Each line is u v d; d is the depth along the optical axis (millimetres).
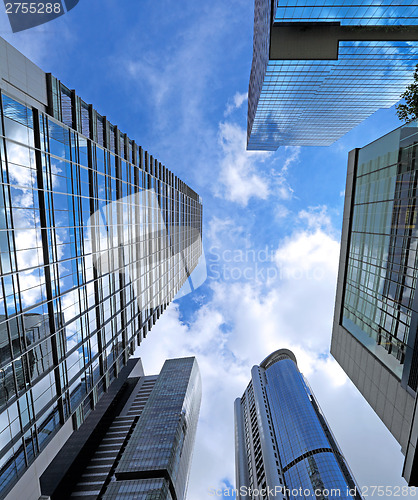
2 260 17469
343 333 27188
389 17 50438
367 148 24547
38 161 20812
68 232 24609
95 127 29250
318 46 54656
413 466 16469
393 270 19906
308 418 169375
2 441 16922
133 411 151125
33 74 20000
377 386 21141
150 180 46562
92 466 116250
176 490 112750
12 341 18125
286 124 97688
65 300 24016
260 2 71562
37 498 19641
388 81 67688
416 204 17750
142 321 42812
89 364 27828
